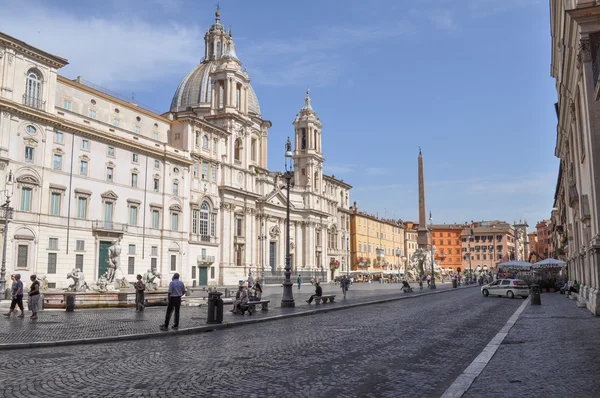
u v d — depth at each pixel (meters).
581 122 25.64
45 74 49.34
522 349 13.74
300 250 98.50
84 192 52.72
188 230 67.12
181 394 8.86
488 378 10.06
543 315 24.25
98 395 8.79
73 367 11.27
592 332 17.00
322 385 9.53
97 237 53.78
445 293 53.28
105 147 55.66
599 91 16.16
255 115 91.12
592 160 20.88
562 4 25.05
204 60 98.94
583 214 25.06
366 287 71.19
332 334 17.44
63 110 51.25
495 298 42.34
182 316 23.12
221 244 74.56
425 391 9.14
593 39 20.41
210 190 72.44
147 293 29.81
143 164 60.53
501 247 173.50
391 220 155.25
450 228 175.62
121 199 57.25
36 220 47.72
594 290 23.20
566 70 25.44
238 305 24.45
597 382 9.58
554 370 10.80
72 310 25.94
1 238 44.53
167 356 12.73
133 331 17.22
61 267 50.00
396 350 13.73
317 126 105.88
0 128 44.94
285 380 9.95
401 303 35.81
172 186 64.62
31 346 14.16
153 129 67.56
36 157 48.09
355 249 121.31
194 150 69.56
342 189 119.44
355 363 11.78
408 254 157.75
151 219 61.25
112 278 37.56
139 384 9.59
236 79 80.56
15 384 9.62
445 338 16.28
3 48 45.44
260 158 96.44
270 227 90.19
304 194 100.88
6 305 29.58
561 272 80.75
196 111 88.75
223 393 8.92
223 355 12.89
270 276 85.31
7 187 45.19
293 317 24.62
